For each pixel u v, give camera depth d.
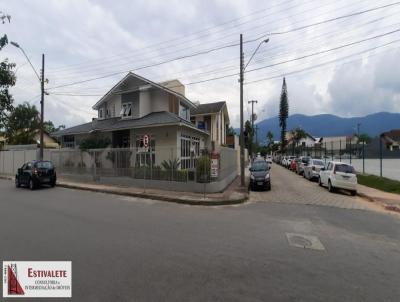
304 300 4.12
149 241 6.81
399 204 12.93
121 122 24.08
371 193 16.14
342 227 8.85
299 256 6.03
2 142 41.69
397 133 67.00
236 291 4.34
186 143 23.48
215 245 6.62
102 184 19.16
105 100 27.59
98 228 8.00
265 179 17.39
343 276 5.04
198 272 5.03
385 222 9.73
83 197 14.34
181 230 7.94
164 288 4.40
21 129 42.28
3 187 18.88
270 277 4.90
